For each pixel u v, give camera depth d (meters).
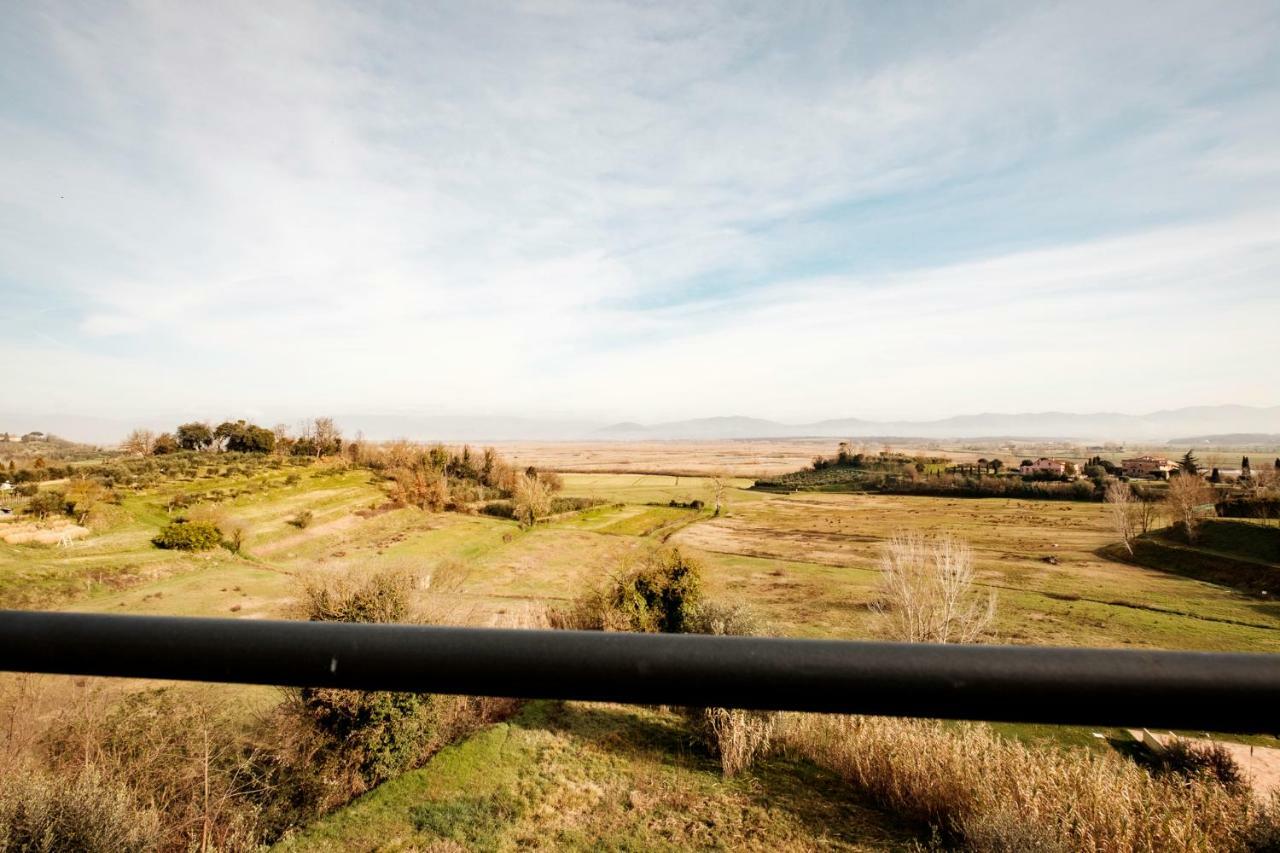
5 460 73.69
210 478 69.69
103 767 10.70
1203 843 9.90
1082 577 52.72
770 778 15.09
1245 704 0.47
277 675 0.55
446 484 75.06
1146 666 0.49
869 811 13.61
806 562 57.91
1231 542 56.94
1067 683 0.48
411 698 14.78
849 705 0.50
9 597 33.16
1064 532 75.12
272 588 39.59
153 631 0.58
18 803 8.48
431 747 16.03
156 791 11.02
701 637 0.54
